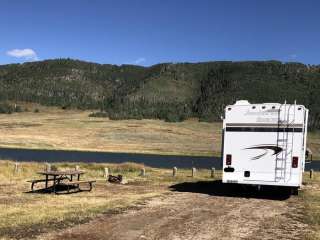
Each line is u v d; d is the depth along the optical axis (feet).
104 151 445.37
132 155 374.22
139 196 53.06
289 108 53.62
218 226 36.50
